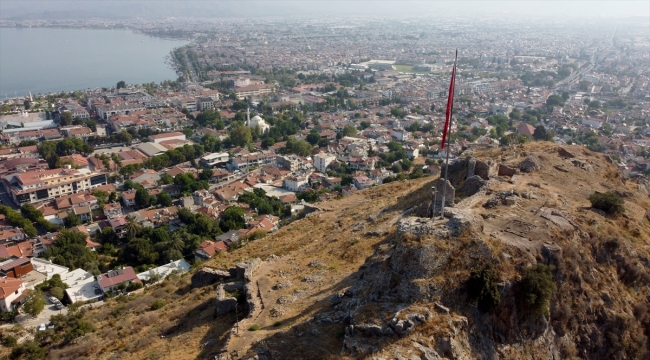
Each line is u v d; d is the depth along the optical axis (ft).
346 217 301.43
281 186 632.38
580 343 157.58
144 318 229.04
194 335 182.60
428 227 146.92
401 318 126.93
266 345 139.03
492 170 243.60
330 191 579.07
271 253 267.80
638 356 164.66
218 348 160.56
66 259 424.46
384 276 142.20
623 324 165.37
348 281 177.99
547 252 157.48
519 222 173.68
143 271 401.08
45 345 260.62
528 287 141.28
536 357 141.38
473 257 141.28
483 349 131.44
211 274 250.78
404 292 135.85
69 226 519.60
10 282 350.23
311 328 144.05
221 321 187.93
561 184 240.32
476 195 209.97
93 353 211.41
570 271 161.38
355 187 587.68
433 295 133.90
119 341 213.87
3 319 325.42
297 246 269.23
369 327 127.95
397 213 265.13
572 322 156.66
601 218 197.16
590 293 164.25
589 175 258.98
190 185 612.29
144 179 645.92
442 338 124.47
